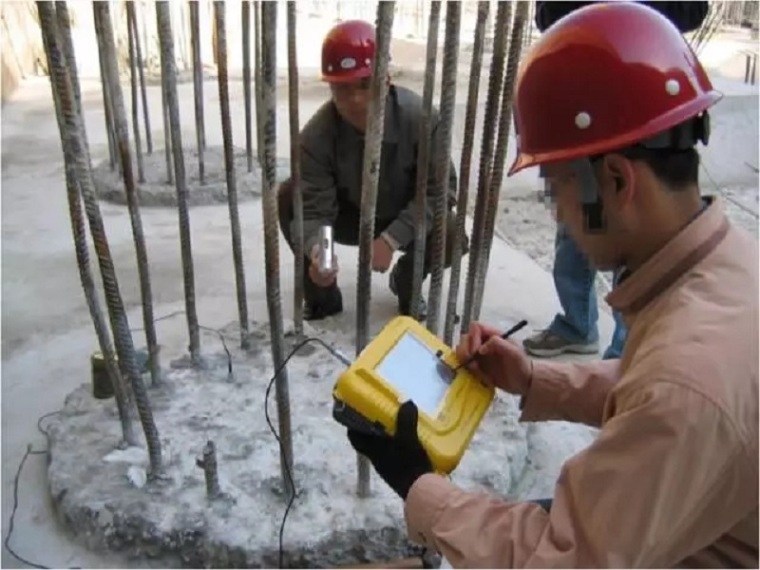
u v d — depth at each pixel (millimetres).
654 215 1220
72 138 2115
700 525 1151
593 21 1277
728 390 1093
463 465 2488
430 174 3141
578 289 3242
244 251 4430
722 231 1238
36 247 4523
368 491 2354
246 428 2648
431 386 1689
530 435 2822
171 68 2721
